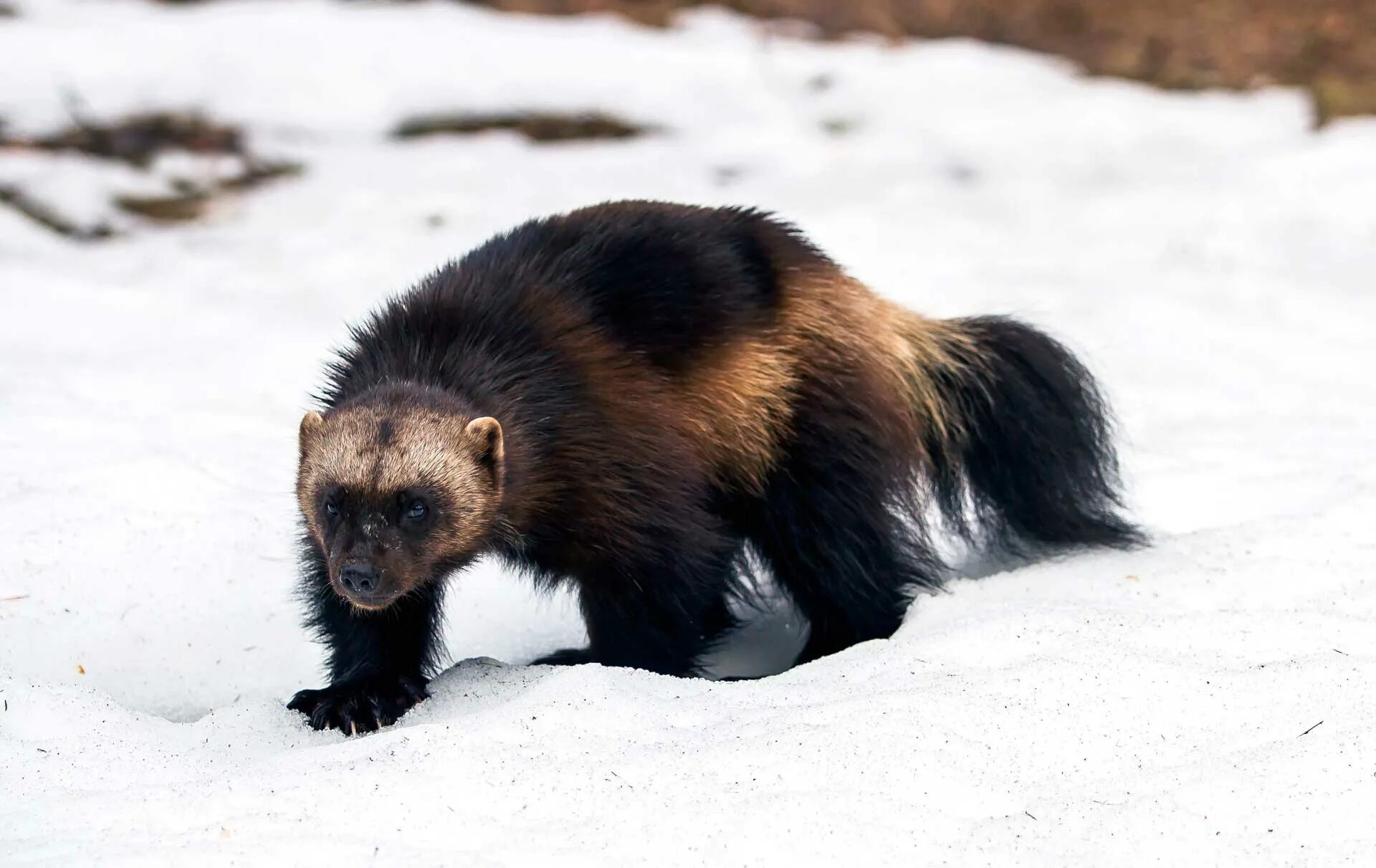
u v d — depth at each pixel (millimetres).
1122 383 13703
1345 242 17703
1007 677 6762
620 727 6539
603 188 18641
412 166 18953
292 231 17375
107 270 16219
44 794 6207
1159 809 5676
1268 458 11305
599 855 5441
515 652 9062
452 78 20203
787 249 8805
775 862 5391
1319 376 13906
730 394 8219
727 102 20844
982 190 19469
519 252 8227
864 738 6211
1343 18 24828
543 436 7590
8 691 6965
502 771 6078
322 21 21062
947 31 25031
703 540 7887
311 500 7277
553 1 23875
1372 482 10234
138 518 9570
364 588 6977
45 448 10711
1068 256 17484
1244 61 23812
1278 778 5848
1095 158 20203
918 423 9312
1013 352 9727
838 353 8703
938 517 10148
